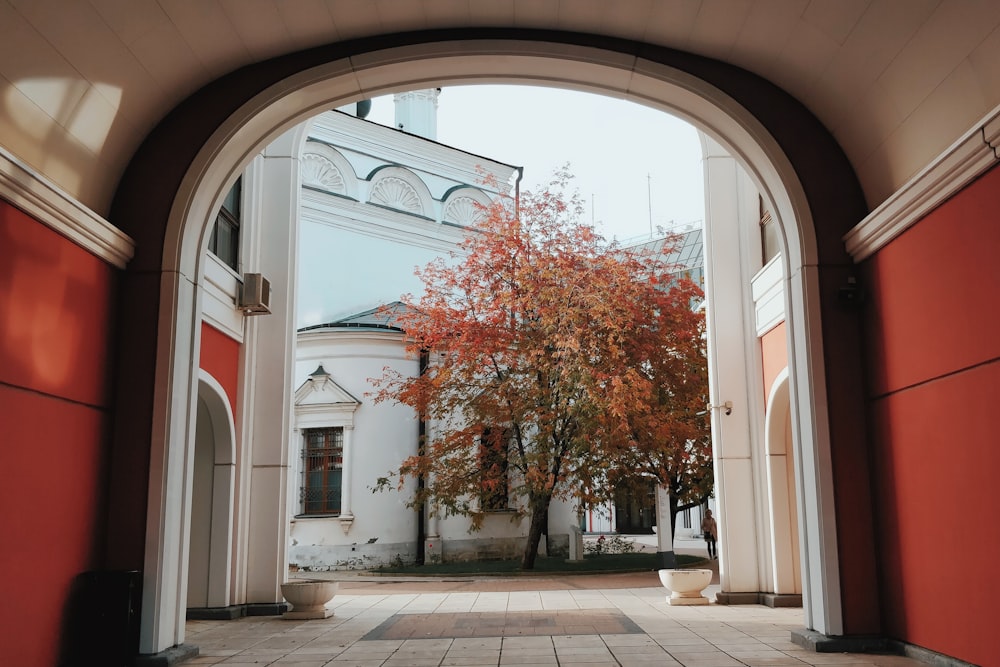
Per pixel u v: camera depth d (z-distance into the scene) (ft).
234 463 36.37
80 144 23.17
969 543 19.88
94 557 23.62
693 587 38.01
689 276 63.36
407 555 67.21
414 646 27.40
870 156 25.48
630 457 60.85
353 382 67.41
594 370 55.62
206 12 23.17
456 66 27.02
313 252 75.20
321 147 76.79
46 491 21.08
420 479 67.82
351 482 65.92
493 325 61.16
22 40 18.92
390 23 26.12
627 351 58.54
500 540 72.08
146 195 26.08
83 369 23.15
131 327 25.38
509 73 27.40
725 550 37.99
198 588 35.37
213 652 26.35
